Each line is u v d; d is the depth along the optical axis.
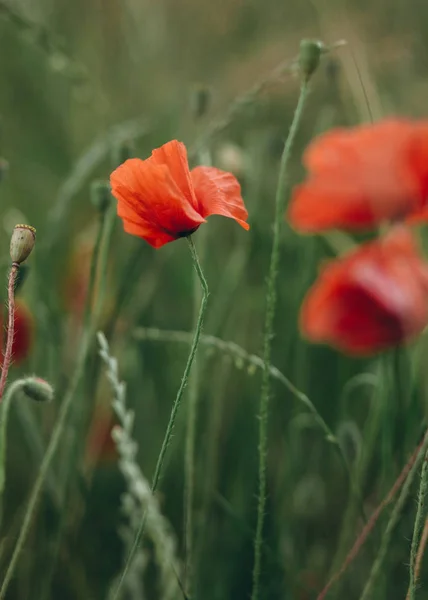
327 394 1.01
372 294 0.80
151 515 0.61
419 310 0.79
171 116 1.25
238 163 0.92
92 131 1.31
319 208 0.83
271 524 0.89
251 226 0.95
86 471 0.89
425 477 0.63
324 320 0.83
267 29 1.34
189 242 0.64
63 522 0.79
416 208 0.80
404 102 1.25
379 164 0.80
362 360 1.00
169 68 1.43
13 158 1.29
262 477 0.67
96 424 0.92
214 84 1.29
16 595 0.84
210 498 0.84
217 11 1.38
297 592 0.85
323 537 0.92
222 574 0.86
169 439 0.64
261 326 1.06
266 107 1.13
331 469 0.94
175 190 0.62
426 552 0.84
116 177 0.63
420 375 0.89
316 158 0.83
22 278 0.70
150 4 1.42
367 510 0.86
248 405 0.94
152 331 0.85
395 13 1.25
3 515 0.90
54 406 0.88
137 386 0.96
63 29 1.43
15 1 1.15
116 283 0.98
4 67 1.36
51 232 0.92
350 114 1.04
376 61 1.20
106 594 0.86
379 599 0.78
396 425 0.81
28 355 0.90
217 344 0.74
